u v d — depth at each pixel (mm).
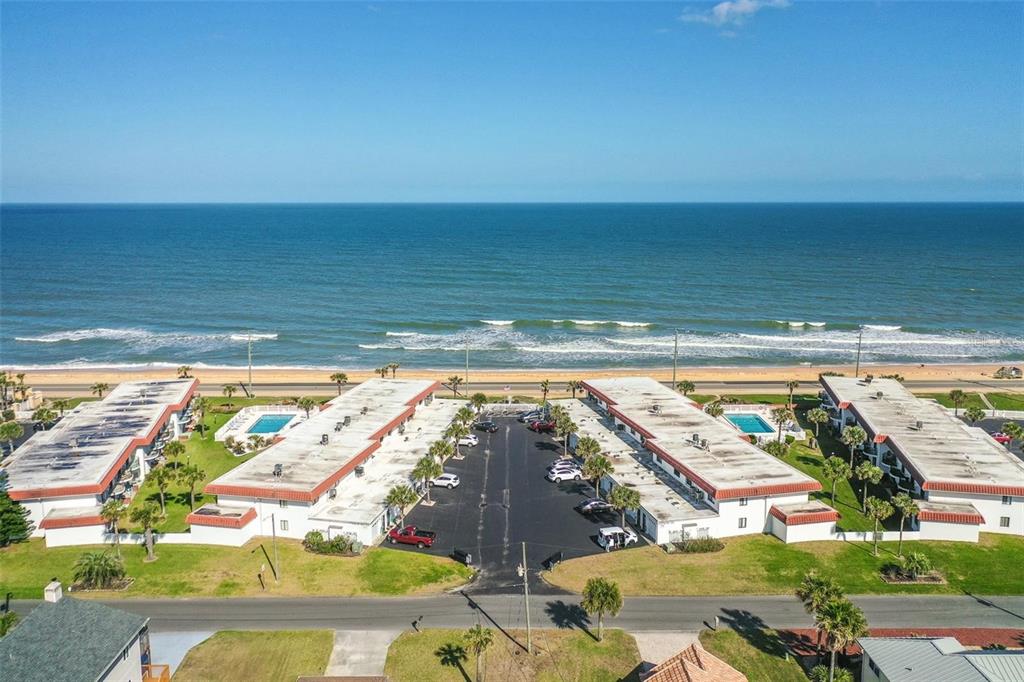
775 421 101938
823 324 176000
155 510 64938
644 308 194375
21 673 38938
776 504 69000
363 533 65688
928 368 138000
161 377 132000
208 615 55062
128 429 84875
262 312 189125
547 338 164125
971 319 182875
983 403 115000
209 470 85062
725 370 138000
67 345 157250
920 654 44000
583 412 101938
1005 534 69062
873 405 94750
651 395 100375
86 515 66750
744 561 63156
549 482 80625
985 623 54406
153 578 60156
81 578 58156
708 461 75375
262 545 65688
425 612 55531
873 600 57438
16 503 66812
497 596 57719
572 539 67250
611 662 49500
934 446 80062
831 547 65750
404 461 83250
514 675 48250
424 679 47812
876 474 73250
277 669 48719
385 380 108000
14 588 58688
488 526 69750
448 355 150250
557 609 55938
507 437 96000
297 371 136625
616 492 68375
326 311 190375
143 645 46719
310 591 58375
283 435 83188
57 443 80375
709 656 44375
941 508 69000
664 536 66250
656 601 57125
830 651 49719
